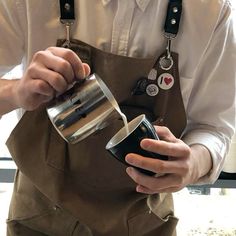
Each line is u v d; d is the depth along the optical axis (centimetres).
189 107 104
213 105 103
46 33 89
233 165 173
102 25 89
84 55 88
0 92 85
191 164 82
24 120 93
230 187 177
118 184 98
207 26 89
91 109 71
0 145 166
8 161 172
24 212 106
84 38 89
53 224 105
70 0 86
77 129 72
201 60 94
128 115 92
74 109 71
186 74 94
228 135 106
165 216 109
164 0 86
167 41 89
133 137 70
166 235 110
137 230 105
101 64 89
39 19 87
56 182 95
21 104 80
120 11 86
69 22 88
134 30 89
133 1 86
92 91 71
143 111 92
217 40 93
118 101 91
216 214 170
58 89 73
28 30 89
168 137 79
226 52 97
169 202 112
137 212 103
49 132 94
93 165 95
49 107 75
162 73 91
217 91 100
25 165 95
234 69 99
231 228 164
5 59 92
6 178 172
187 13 87
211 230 163
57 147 94
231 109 104
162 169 73
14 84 85
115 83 89
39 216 105
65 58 72
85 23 88
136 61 88
